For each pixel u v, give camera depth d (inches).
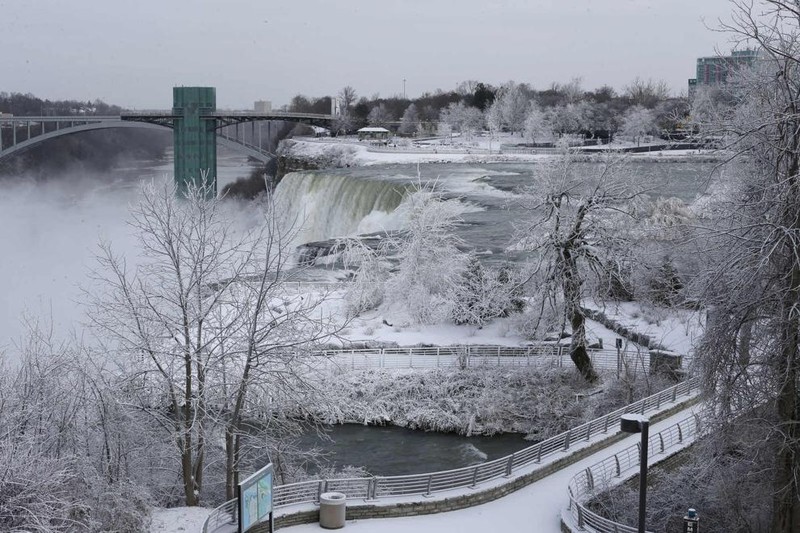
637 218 2025.1
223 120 7091.5
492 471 1268.5
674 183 3627.0
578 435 1453.0
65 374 1167.6
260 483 954.7
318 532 1066.7
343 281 2566.4
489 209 3533.5
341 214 4072.3
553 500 1219.2
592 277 2037.4
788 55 1002.1
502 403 1877.5
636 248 2101.4
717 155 1284.4
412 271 2285.9
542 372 1955.0
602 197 1902.1
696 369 1120.8
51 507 965.2
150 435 1219.9
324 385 1729.8
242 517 922.7
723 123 1119.6
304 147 7204.7
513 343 2091.5
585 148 6348.4
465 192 3971.5
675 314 2150.6
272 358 1228.5
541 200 1935.3
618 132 7559.1
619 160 2203.5
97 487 1045.2
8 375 1143.0
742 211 1095.0
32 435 1050.7
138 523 1046.4
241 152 7357.3
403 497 1169.4
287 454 1414.9
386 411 1882.4
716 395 1085.8
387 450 1731.1
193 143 6963.6
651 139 7214.6
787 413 1037.8
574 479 1259.8
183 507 1155.3
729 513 1130.7
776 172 1036.5
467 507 1186.6
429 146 7253.9
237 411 1198.9
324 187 4242.1
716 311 1088.2
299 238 4274.1
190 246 1227.2
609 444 1471.5
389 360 2009.1
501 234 3038.9
